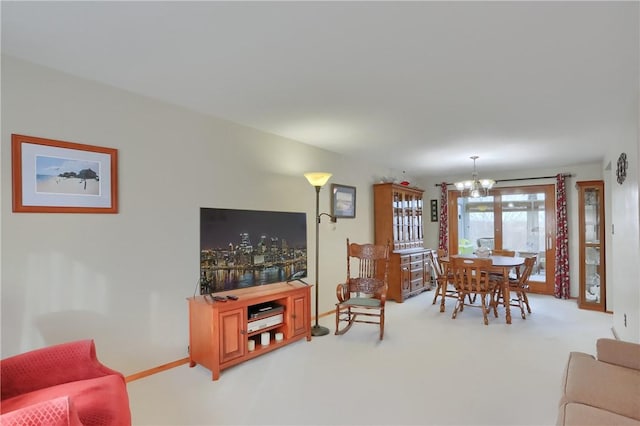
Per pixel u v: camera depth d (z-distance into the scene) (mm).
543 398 2459
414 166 6137
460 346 3516
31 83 2291
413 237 6422
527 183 6410
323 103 3012
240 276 3562
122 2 1633
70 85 2459
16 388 1770
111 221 2662
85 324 2512
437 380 2750
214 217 3352
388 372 2898
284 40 1991
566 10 1695
